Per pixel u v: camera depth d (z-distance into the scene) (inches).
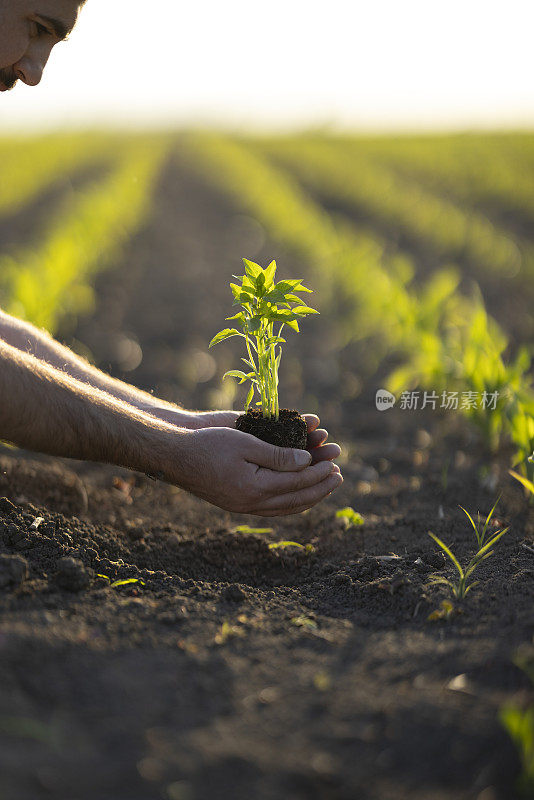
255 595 88.4
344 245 382.3
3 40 87.7
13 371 79.7
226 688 63.5
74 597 80.5
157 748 55.0
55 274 282.7
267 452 88.8
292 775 52.7
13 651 65.0
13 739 54.5
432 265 434.9
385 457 165.5
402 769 53.6
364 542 111.8
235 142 1779.0
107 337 278.7
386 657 69.4
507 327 287.1
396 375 189.6
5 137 2114.9
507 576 92.1
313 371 246.4
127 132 2642.7
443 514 125.4
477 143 1385.3
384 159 1180.5
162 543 103.6
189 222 604.7
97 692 61.2
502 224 586.6
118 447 85.7
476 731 56.7
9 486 113.0
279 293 89.1
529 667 63.7
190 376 234.4
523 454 126.4
